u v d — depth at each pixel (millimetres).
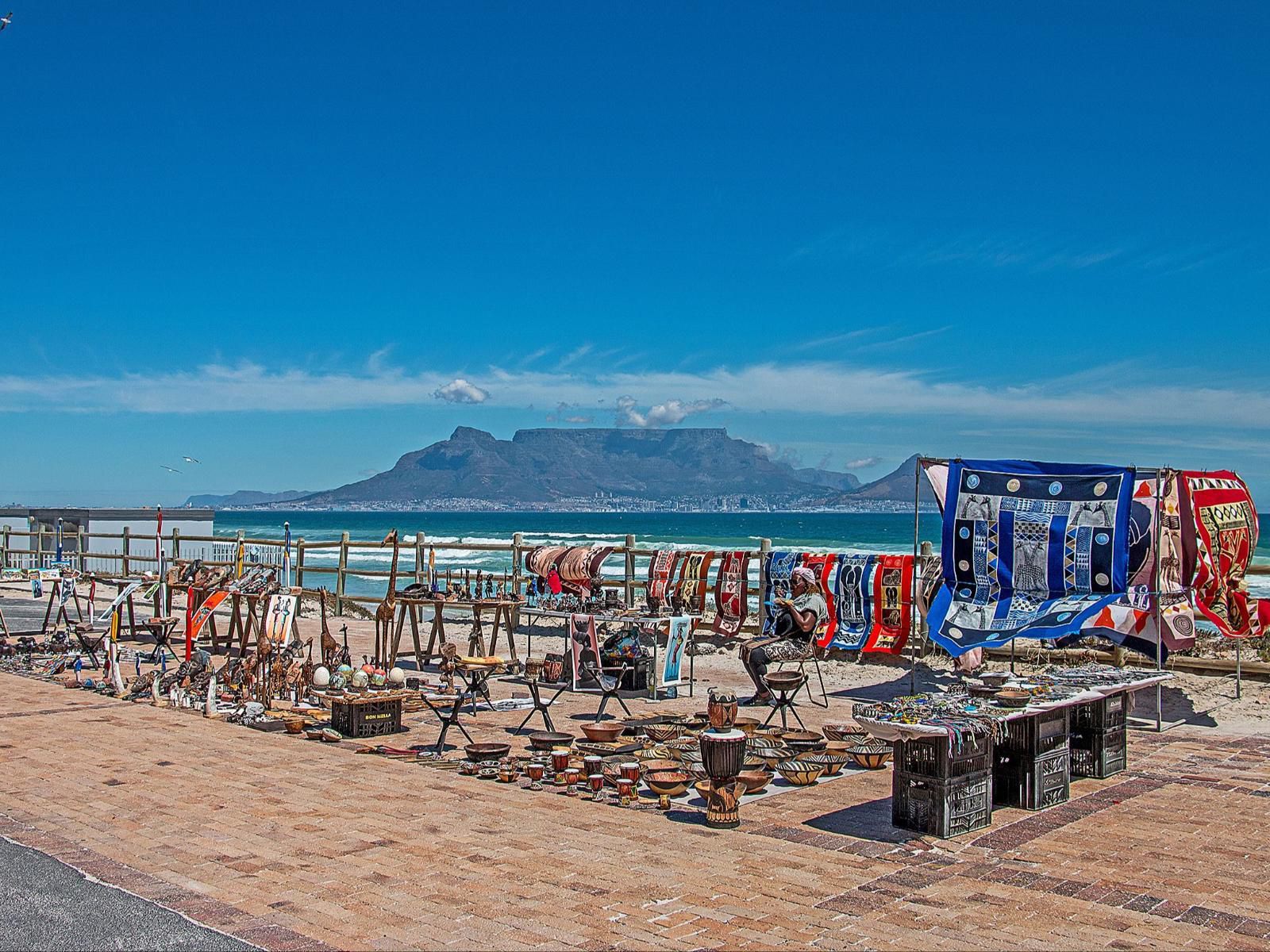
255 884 5410
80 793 7219
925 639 13602
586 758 7594
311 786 7484
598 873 5605
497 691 12031
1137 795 7348
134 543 26578
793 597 11234
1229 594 11164
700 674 13391
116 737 9133
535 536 93125
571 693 11984
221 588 13086
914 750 6441
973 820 6453
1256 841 6270
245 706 9992
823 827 6504
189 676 11344
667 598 15078
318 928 4805
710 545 70938
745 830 6453
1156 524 10703
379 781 7676
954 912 5082
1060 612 10398
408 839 6223
